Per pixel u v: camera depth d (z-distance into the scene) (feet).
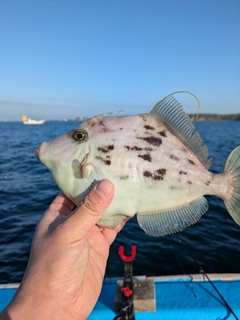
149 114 0.79
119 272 1.80
